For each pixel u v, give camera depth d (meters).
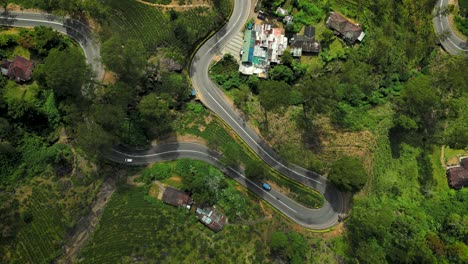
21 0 111.94
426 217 110.75
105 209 99.75
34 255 91.94
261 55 120.56
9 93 103.81
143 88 112.81
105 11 113.31
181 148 110.94
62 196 98.88
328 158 112.31
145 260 92.62
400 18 132.75
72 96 102.31
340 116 117.75
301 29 124.38
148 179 104.38
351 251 104.44
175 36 116.56
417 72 130.25
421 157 118.31
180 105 116.06
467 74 122.88
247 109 117.62
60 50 109.12
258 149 114.50
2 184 96.00
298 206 109.81
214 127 114.69
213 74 119.88
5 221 92.50
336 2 127.88
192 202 102.94
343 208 109.88
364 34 125.88
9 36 107.19
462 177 114.88
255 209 106.25
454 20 137.62
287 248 97.00
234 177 110.50
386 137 116.31
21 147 100.38
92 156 104.50
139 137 108.56
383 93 124.00
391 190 112.12
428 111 123.31
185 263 93.56
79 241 95.81
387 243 104.56
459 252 99.94
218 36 121.50
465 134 115.31
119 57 98.50
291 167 112.88
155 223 97.75
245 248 98.69
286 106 110.50
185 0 118.62
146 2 116.44
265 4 122.56
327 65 123.50
